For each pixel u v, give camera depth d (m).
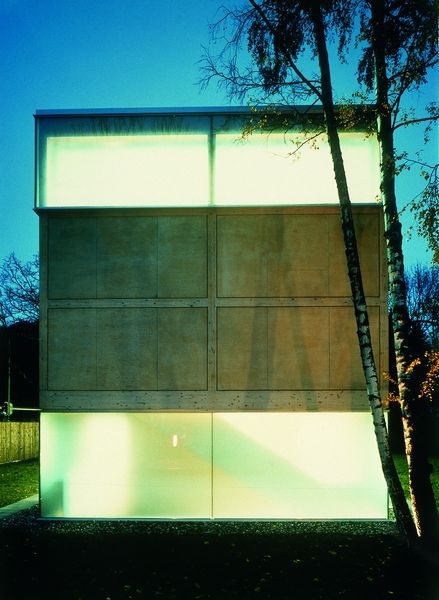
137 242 11.96
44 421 12.02
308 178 11.95
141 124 12.10
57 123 12.14
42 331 11.93
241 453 11.91
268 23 10.26
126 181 12.03
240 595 7.61
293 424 11.92
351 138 11.91
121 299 11.91
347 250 9.91
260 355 11.75
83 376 11.86
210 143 12.01
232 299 11.82
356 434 11.88
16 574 8.44
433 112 10.05
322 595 7.62
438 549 9.27
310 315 11.77
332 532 10.96
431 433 36.44
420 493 9.55
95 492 11.96
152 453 11.97
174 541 10.32
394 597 7.58
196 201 11.95
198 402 11.75
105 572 8.55
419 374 9.95
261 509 11.85
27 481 19.56
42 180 12.09
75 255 11.99
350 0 10.59
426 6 9.94
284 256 11.86
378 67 10.35
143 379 11.81
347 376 11.69
